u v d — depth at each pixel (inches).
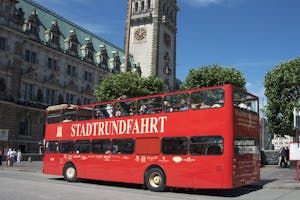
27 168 1605.6
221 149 746.8
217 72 2207.2
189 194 813.9
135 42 4291.3
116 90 2400.3
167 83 4387.3
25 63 2827.3
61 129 1127.0
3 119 2534.5
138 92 2413.9
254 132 858.1
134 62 4224.9
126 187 959.6
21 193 711.1
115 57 4042.8
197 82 2234.3
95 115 1025.5
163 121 856.3
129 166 908.6
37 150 2812.5
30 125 2812.5
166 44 4414.4
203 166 767.1
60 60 3206.2
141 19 4266.7
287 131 1785.2
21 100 2748.5
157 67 4156.0
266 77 1850.4
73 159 1066.1
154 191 848.9
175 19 4712.1
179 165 807.1
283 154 1556.3
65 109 1129.4
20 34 2706.7
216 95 776.3
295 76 1760.6
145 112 898.7
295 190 864.3
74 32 3454.7
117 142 949.2
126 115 941.2
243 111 807.1
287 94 1791.3
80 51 3580.2
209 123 773.3
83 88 3479.3
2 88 2568.9
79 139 1059.3
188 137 801.6
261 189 900.6
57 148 1125.1
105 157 971.9
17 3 2810.0
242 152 784.9
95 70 3678.6
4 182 914.1
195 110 802.2
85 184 1003.9
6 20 2603.3
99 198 677.9
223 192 848.3
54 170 1121.4
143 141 887.7
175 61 4635.8
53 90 3105.3
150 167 864.9
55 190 786.8
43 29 3147.1
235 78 2183.8
